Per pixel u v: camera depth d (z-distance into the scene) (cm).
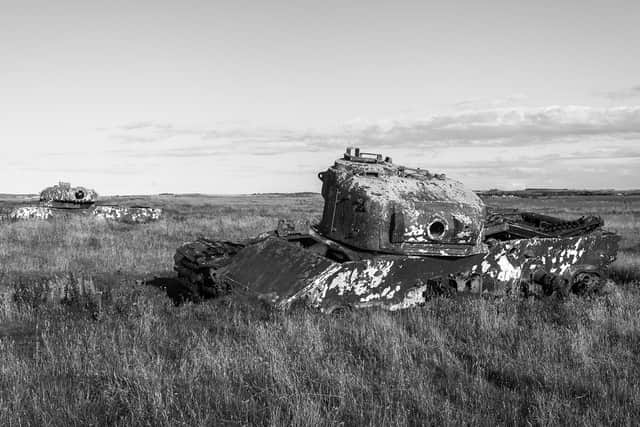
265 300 934
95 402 613
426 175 1194
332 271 935
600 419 588
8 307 1005
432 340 839
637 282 1360
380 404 620
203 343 799
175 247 1988
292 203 7388
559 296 1141
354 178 1097
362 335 832
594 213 4284
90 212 3030
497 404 629
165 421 565
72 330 913
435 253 1039
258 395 639
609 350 812
